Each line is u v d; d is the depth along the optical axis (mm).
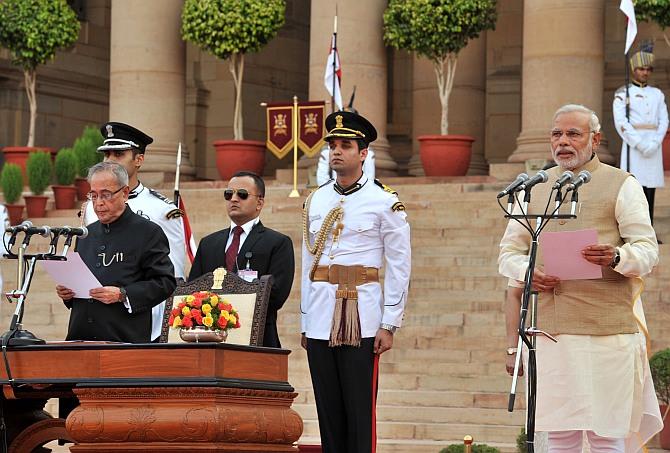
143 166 53281
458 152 48438
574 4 46844
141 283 22125
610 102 59875
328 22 50438
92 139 52250
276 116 49656
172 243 25828
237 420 19625
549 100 46906
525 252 20625
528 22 47562
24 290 21031
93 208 23922
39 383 20250
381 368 36062
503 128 62562
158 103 53688
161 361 19625
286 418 20562
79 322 22219
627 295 19734
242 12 51781
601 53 47312
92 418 19656
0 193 53406
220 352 19578
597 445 19656
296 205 44781
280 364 20656
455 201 44125
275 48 67625
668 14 44062
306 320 22594
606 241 19812
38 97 61656
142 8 53812
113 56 54188
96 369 19891
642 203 19812
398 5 49250
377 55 50594
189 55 67000
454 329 37031
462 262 40406
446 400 34344
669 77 58188
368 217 22344
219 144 52625
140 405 19594
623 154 39531
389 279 22375
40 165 50531
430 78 56312
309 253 22656
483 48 56625
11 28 54375
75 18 55719
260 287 22828
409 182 48250
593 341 19578
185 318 20797
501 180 47031
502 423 33250
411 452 32219
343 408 22484
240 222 25750
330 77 46906
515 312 20516
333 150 22469
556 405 19609
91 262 22578
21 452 23109
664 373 30203
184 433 19328
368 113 50281
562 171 20250
